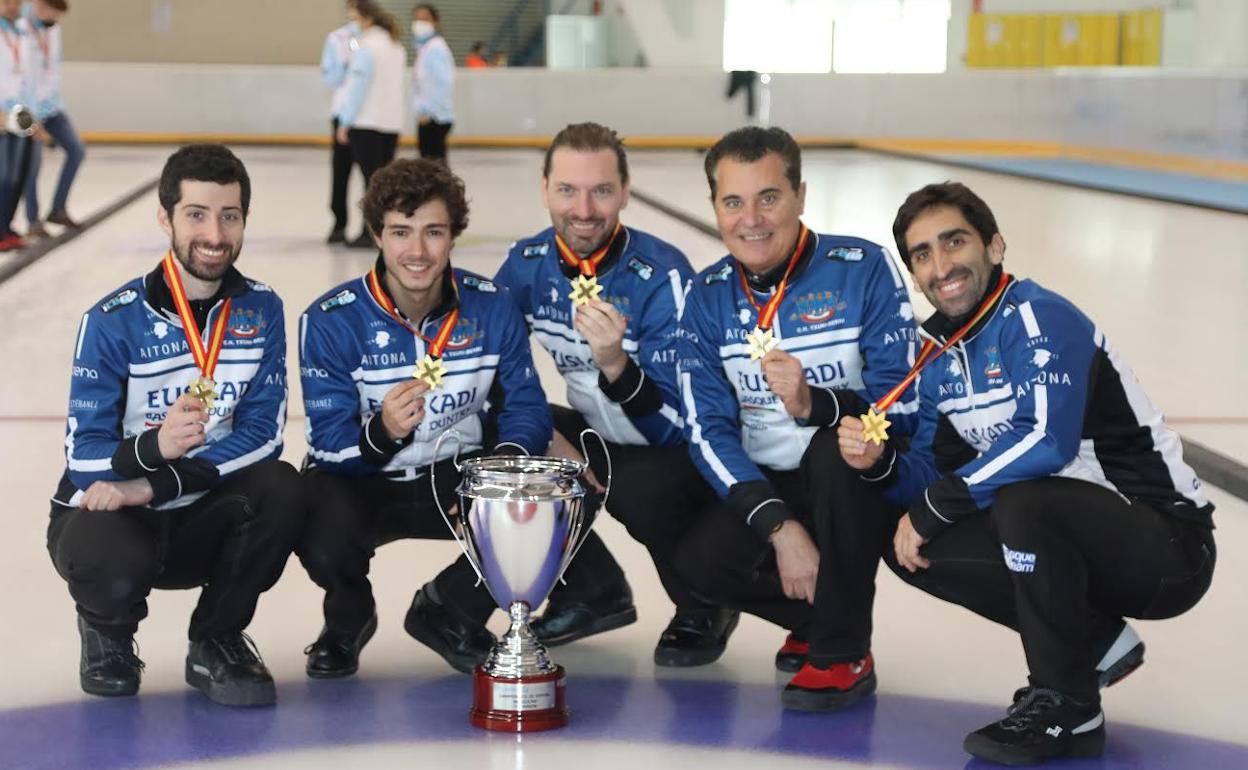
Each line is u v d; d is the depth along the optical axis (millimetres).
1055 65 22766
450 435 3152
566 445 3379
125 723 2834
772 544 3082
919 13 24234
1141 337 7012
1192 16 21766
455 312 3117
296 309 7648
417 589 3738
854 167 17281
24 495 4488
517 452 3135
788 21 24219
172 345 2932
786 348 3102
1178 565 2711
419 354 3104
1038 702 2691
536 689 2818
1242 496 4539
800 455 3168
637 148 20734
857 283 3082
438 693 3027
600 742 2764
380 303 3080
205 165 2824
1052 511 2646
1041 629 2668
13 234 9406
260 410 3002
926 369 2908
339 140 10133
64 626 3412
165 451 2766
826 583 2922
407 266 2965
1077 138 19250
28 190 9773
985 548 2818
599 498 3254
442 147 13227
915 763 2680
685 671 3199
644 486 3199
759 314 3102
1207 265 9453
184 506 2992
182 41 22406
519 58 24672
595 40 23312
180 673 3137
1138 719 2924
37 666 3152
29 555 3936
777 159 2996
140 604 2941
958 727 2865
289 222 11695
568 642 3344
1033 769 2658
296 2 22531
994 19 22844
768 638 3447
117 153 18312
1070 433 2670
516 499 2805
